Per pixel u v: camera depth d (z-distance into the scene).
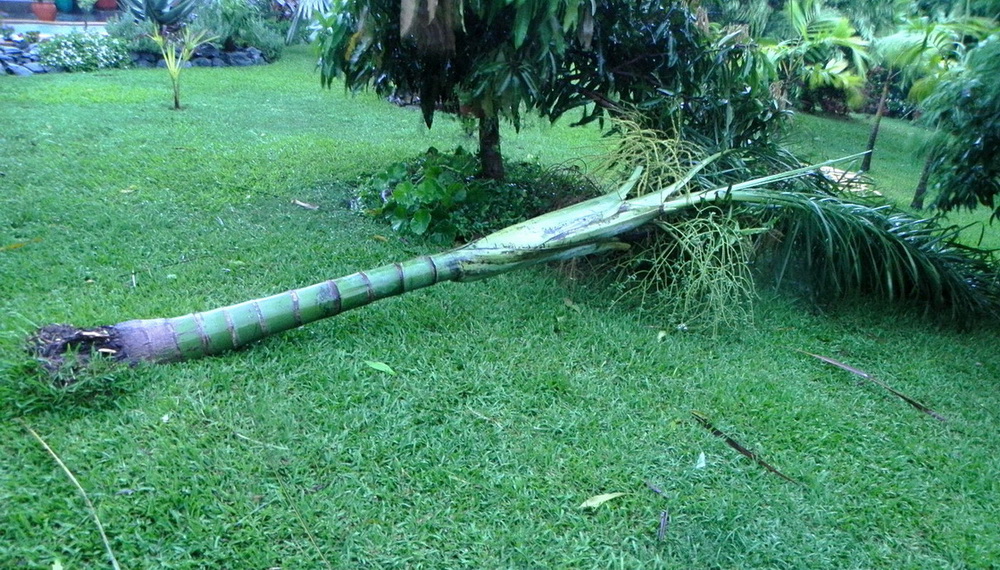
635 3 4.54
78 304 3.25
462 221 4.53
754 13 8.48
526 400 2.92
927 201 6.93
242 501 2.24
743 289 3.79
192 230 4.29
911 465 2.82
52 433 2.43
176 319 2.91
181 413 2.59
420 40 4.19
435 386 2.96
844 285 4.33
